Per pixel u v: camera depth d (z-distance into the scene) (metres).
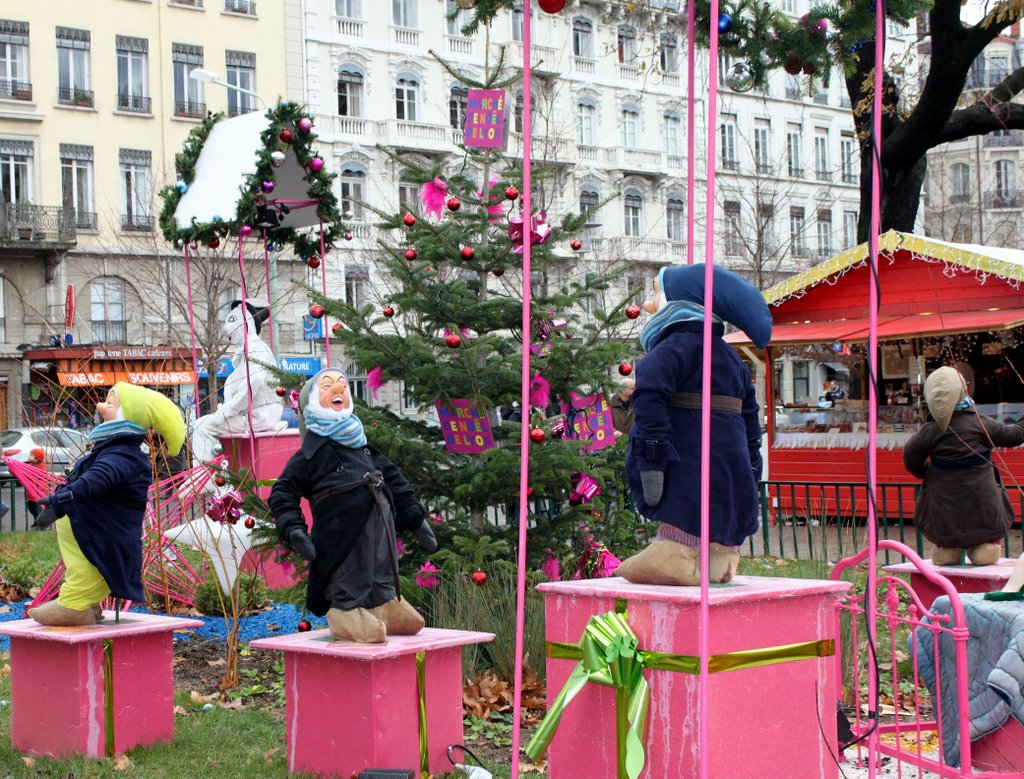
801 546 13.88
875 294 4.84
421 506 6.37
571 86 43.69
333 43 40.78
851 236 51.03
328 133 39.66
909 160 17.45
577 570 8.20
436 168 8.38
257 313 12.60
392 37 41.78
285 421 12.82
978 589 7.82
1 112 36.75
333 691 5.67
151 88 39.22
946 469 8.34
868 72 16.11
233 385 12.29
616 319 8.11
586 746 5.07
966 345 17.44
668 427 5.14
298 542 5.89
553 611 5.34
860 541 14.11
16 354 36.09
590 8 44.09
